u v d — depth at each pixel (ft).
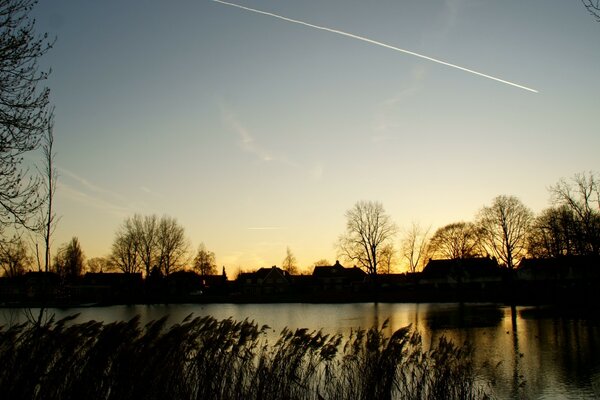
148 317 172.96
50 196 45.19
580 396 58.34
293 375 41.11
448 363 45.62
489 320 142.31
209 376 37.42
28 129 39.58
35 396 29.91
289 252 443.73
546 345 93.71
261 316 169.37
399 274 387.75
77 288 352.28
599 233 147.43
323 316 167.43
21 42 37.63
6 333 30.12
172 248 270.46
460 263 282.97
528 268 314.14
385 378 42.80
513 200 250.57
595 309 166.50
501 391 60.54
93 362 31.14
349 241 256.73
